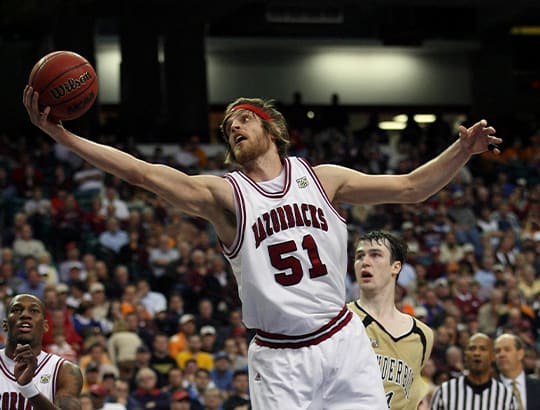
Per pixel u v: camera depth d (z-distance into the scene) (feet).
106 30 135.54
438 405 33.96
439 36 134.51
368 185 20.75
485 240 84.74
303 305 19.67
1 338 59.00
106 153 19.39
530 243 84.28
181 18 117.70
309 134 114.42
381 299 26.89
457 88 147.74
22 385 21.67
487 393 33.30
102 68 137.39
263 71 142.61
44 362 25.40
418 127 119.24
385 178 20.76
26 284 66.03
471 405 33.27
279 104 122.83
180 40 118.42
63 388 25.08
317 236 19.98
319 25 138.10
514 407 33.32
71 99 19.90
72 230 78.84
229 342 59.77
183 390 51.96
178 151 105.81
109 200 83.56
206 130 119.03
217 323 66.08
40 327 25.57
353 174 20.90
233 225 20.10
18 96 140.56
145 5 116.06
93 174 89.30
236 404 47.16
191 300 70.69
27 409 25.18
